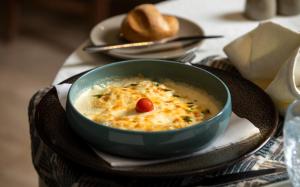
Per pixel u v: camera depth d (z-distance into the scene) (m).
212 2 1.16
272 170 0.63
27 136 1.72
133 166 0.60
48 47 2.35
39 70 2.16
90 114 0.66
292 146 0.58
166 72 0.74
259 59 0.81
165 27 0.97
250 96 0.73
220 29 1.03
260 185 0.61
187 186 0.61
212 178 0.62
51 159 0.68
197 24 1.01
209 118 0.66
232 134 0.64
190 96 0.71
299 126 0.58
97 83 0.72
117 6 2.53
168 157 0.61
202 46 0.96
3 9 2.62
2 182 1.50
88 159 0.60
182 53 0.89
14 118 1.81
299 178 0.58
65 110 0.68
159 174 0.58
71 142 0.63
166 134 0.59
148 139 0.59
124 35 0.98
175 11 1.12
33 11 2.67
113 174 0.58
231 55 0.85
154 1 2.41
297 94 0.70
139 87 0.71
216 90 0.69
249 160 0.65
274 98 0.72
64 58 2.26
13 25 2.40
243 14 1.09
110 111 0.66
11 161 1.59
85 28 2.51
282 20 1.05
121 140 0.60
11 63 2.21
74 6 2.21
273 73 0.81
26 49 2.33
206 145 0.62
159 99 0.69
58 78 0.85
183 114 0.66
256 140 0.64
